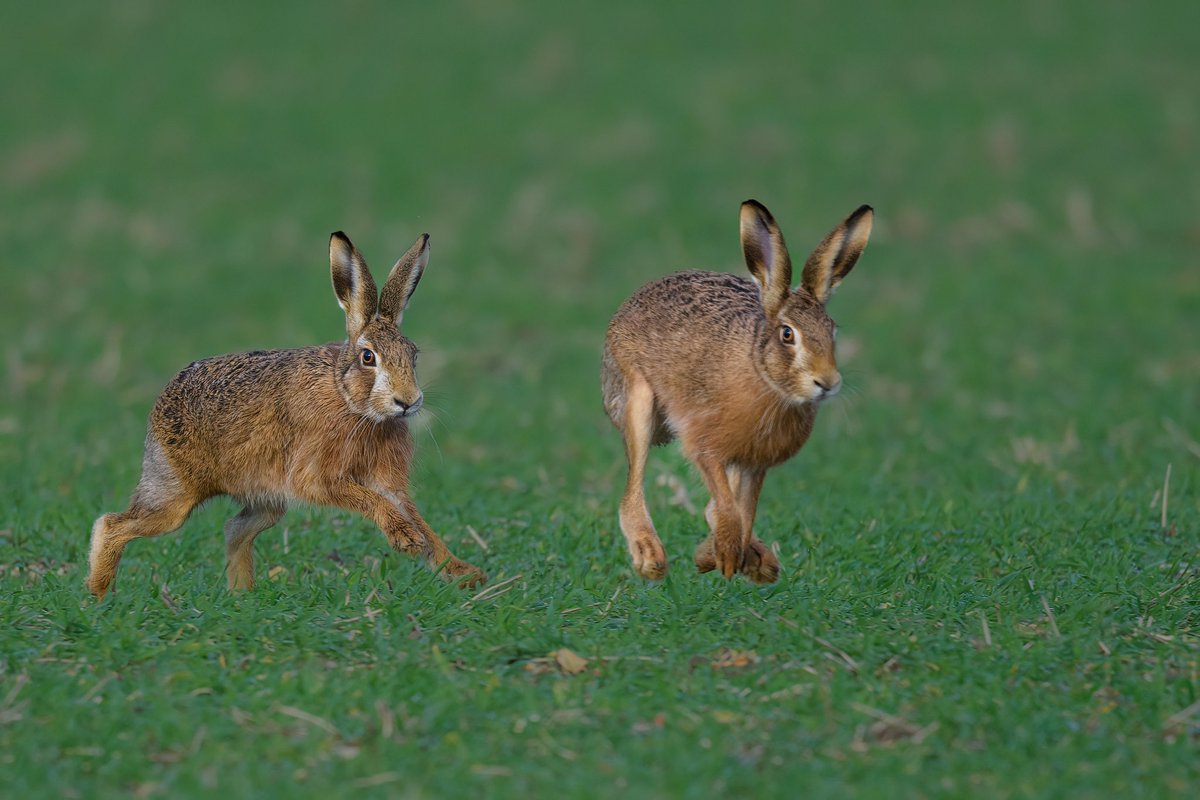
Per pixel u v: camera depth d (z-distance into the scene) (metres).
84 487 24.64
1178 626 17.55
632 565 20.09
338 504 19.83
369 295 19.88
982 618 17.33
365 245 49.06
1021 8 78.94
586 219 51.34
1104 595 18.31
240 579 20.03
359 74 71.31
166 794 13.47
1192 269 45.53
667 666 16.12
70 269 47.06
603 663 16.28
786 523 22.02
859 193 54.66
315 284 44.91
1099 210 52.34
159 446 20.11
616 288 45.41
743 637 16.95
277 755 14.16
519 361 37.28
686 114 64.38
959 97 65.75
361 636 16.92
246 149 61.47
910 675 16.03
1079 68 69.56
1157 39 73.69
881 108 64.62
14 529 21.67
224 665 16.22
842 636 17.00
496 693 15.34
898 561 19.75
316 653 16.53
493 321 41.53
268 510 20.39
